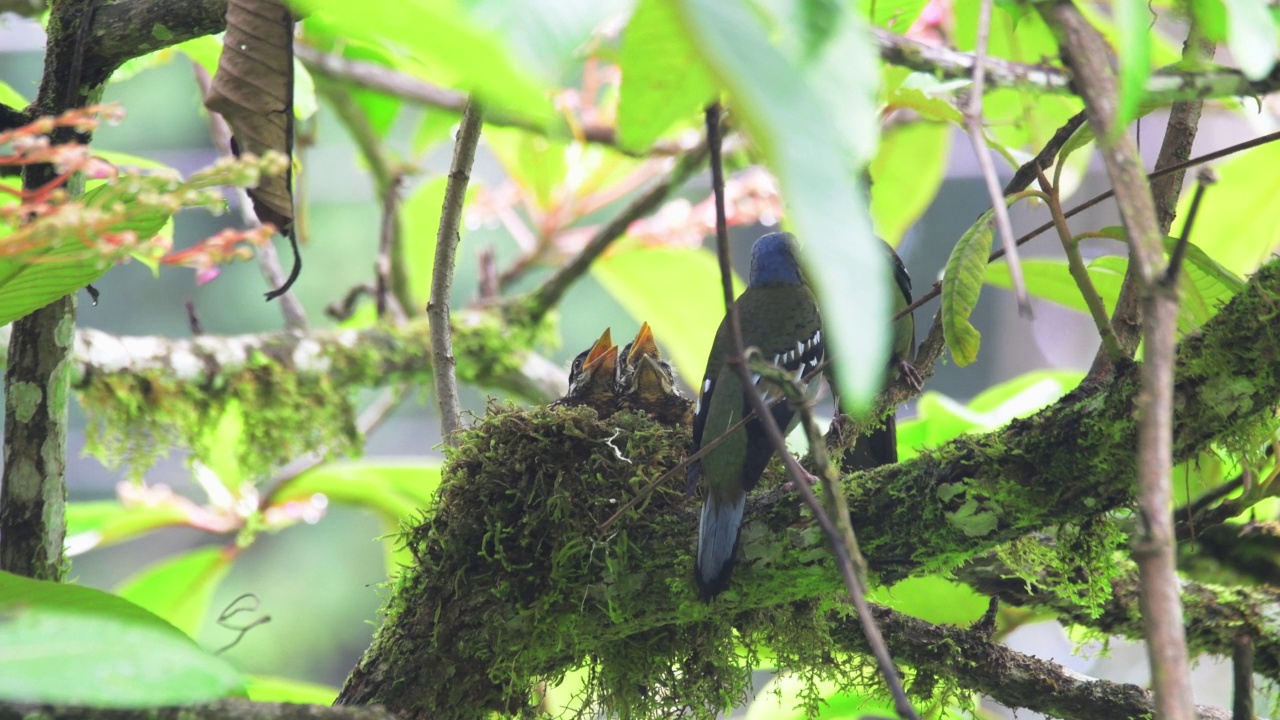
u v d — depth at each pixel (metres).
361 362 9.16
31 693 2.37
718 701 5.57
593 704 5.71
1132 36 2.34
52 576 5.19
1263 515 7.17
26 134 2.99
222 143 9.02
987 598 6.64
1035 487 4.65
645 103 3.27
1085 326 15.51
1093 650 6.63
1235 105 7.57
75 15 5.12
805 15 2.07
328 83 9.78
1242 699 5.45
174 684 2.53
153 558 20.48
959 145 14.42
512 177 10.83
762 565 5.16
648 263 10.37
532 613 5.29
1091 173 14.03
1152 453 2.73
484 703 5.40
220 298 18.94
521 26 1.83
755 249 7.55
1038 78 4.27
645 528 5.39
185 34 5.11
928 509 4.82
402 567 5.54
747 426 5.25
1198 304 5.07
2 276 4.02
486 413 6.16
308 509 9.24
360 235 19.30
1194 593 6.36
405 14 1.80
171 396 8.38
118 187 3.44
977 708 6.87
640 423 6.26
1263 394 4.35
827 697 6.93
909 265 15.97
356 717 3.78
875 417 6.11
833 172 1.86
